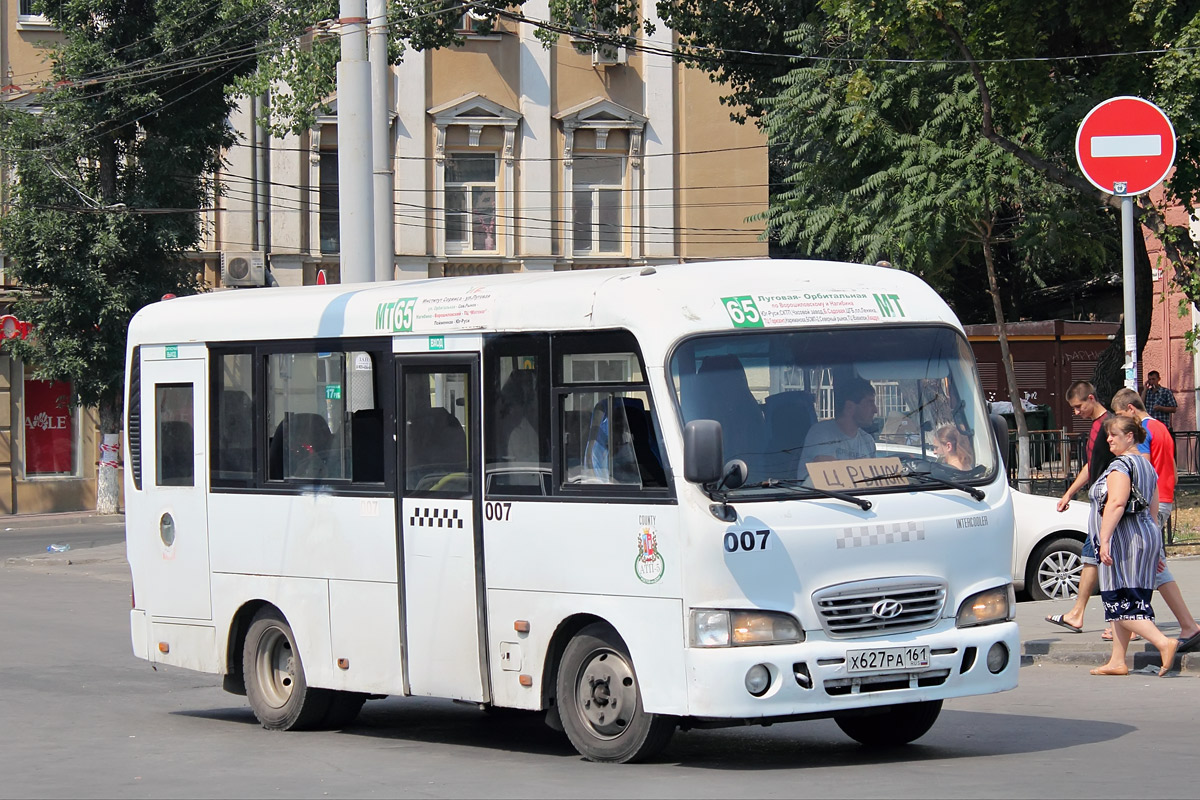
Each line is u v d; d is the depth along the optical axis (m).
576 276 17.31
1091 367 71.00
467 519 17.86
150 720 22.23
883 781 14.93
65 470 68.38
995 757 16.58
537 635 16.98
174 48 58.22
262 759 18.17
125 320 60.25
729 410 15.78
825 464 15.88
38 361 60.88
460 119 70.56
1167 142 22.75
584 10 60.16
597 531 16.30
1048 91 37.94
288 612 20.39
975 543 16.30
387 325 19.08
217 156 63.06
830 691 15.34
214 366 21.72
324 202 70.50
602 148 72.44
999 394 71.75
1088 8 37.03
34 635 31.81
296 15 54.31
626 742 16.17
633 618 15.89
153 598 22.66
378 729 21.05
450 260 70.88
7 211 62.91
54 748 19.42
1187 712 19.44
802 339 16.30
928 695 15.72
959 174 45.66
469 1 57.72
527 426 17.23
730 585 15.20
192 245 62.75
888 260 48.94
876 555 15.71
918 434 16.50
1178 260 39.53
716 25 59.56
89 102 59.44
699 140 73.31
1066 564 29.80
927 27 36.44
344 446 19.66
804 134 50.00
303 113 53.53
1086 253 48.56
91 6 58.50
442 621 18.19
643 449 15.90
